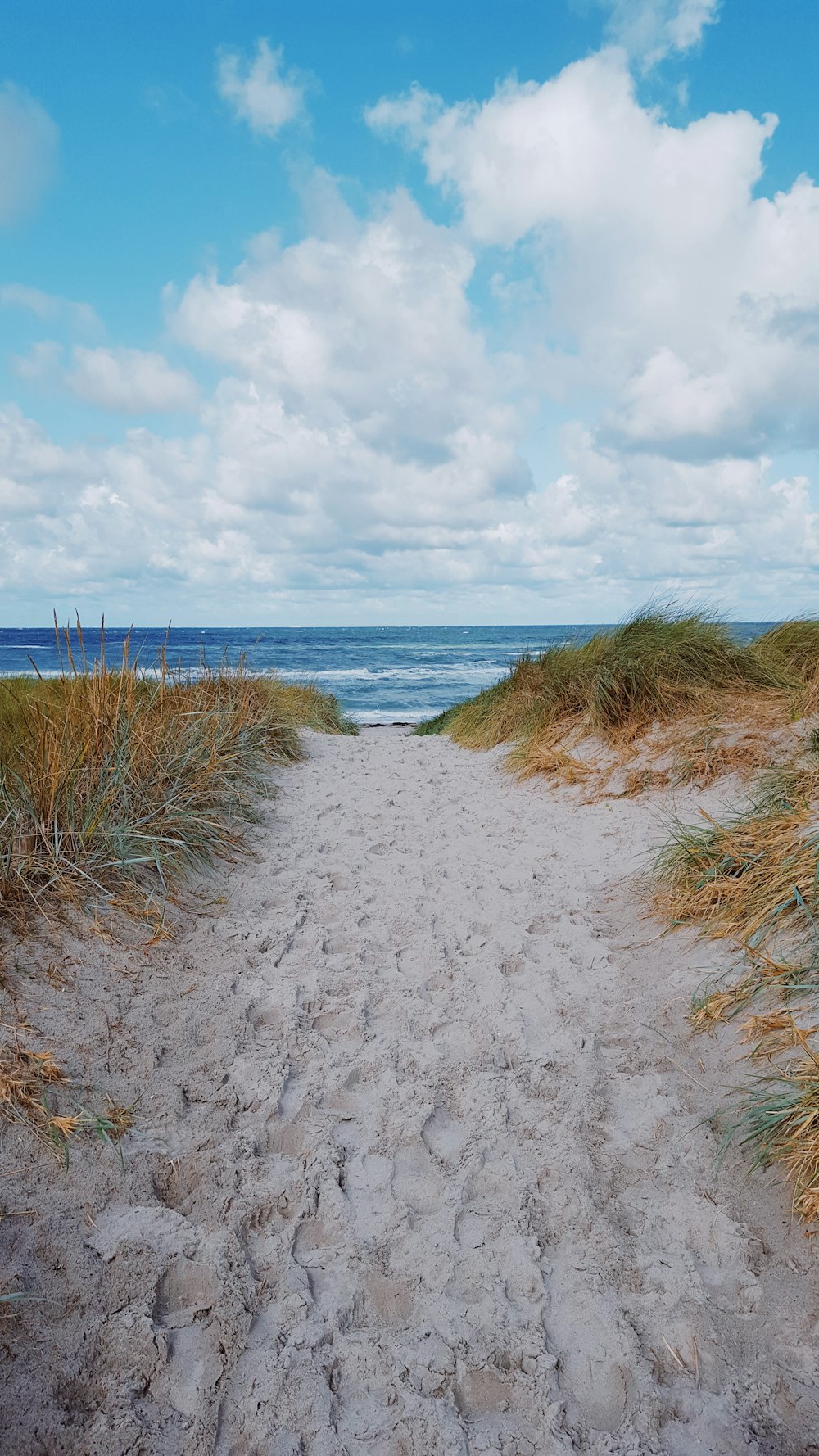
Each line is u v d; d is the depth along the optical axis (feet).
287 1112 8.66
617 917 13.37
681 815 16.99
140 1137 7.98
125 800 13.76
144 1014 9.98
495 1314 6.35
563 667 26.78
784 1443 5.43
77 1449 5.23
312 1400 5.66
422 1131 8.42
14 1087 7.88
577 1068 9.41
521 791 22.36
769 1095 8.09
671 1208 7.38
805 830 11.76
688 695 21.74
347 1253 6.93
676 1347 6.11
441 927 13.42
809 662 23.04
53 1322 5.96
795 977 9.27
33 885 11.34
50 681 18.17
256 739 25.12
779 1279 6.55
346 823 19.77
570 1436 5.50
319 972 11.66
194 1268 6.61
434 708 90.53
